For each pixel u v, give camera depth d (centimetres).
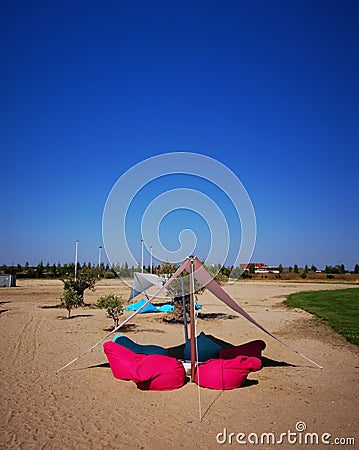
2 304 2428
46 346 1190
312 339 1339
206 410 675
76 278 2350
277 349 1179
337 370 938
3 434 573
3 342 1234
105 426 607
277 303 2578
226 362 807
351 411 672
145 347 1034
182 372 805
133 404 703
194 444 548
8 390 770
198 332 1493
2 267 6581
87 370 925
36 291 3581
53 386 801
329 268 8244
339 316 1881
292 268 8294
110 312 1588
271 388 797
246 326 1631
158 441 556
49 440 557
